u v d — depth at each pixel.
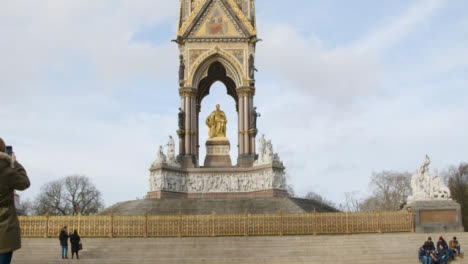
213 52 71.44
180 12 73.31
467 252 42.06
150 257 42.16
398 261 39.28
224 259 39.75
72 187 126.94
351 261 39.19
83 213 126.31
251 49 71.81
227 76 74.75
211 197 67.19
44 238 46.69
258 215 48.16
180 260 39.62
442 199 50.19
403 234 47.09
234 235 47.69
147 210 57.38
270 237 46.47
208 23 72.12
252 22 73.31
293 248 43.50
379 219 48.84
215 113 74.19
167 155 67.62
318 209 60.94
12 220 8.16
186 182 67.75
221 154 72.69
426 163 51.50
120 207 60.19
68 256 41.75
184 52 71.81
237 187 67.56
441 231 48.69
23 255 42.81
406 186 125.94
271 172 65.44
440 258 38.44
